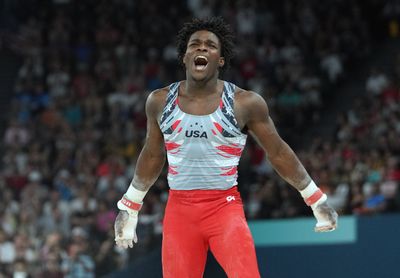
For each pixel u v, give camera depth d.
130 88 30.11
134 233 9.45
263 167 24.83
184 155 8.80
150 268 18.81
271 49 30.44
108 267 20.50
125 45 32.19
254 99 8.79
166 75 30.80
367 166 22.28
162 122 8.82
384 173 21.66
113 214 22.48
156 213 21.25
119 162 25.98
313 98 28.62
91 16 34.66
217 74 8.84
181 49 9.06
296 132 27.64
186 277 8.84
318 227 9.16
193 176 8.84
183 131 8.73
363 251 17.17
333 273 17.36
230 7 32.53
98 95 30.75
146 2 34.06
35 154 27.81
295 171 9.02
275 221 17.95
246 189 23.09
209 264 17.38
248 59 30.00
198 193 8.87
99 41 33.31
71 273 20.92
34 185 25.58
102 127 29.25
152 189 21.88
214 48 8.76
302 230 17.69
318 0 31.97
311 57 30.55
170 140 8.82
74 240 21.41
